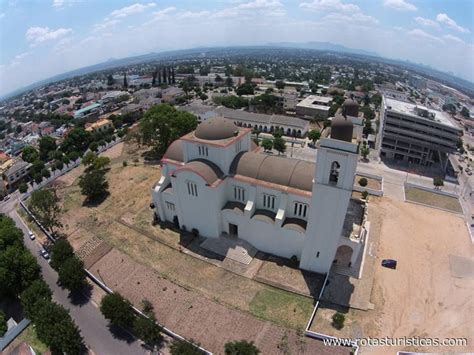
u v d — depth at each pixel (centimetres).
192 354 3525
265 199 5425
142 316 4306
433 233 6309
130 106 16575
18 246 5475
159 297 4766
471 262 5462
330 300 4578
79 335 4044
